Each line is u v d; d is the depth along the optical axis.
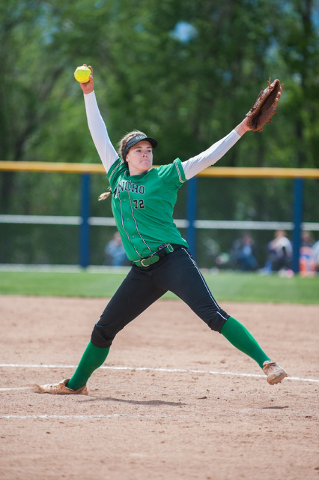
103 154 16.27
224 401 15.98
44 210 86.25
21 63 102.88
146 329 28.36
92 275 50.00
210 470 10.80
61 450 11.83
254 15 86.62
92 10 93.19
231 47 85.44
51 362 21.08
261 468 10.91
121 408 15.05
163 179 15.02
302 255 55.91
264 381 18.58
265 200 64.00
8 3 93.44
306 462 11.25
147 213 15.03
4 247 63.34
